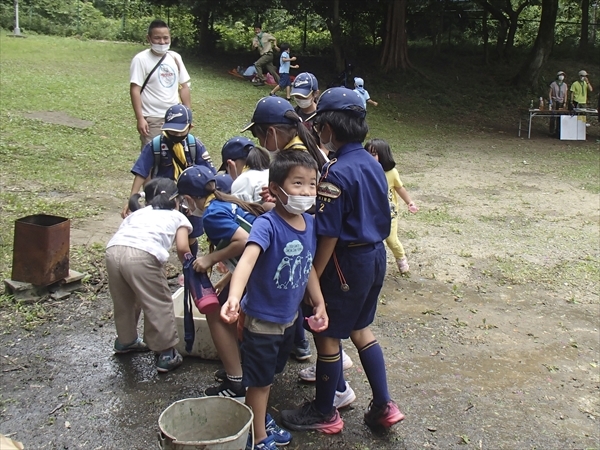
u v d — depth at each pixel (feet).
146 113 18.11
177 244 11.67
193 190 11.30
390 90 67.36
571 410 12.17
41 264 14.57
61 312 14.33
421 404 11.94
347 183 9.64
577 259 21.56
